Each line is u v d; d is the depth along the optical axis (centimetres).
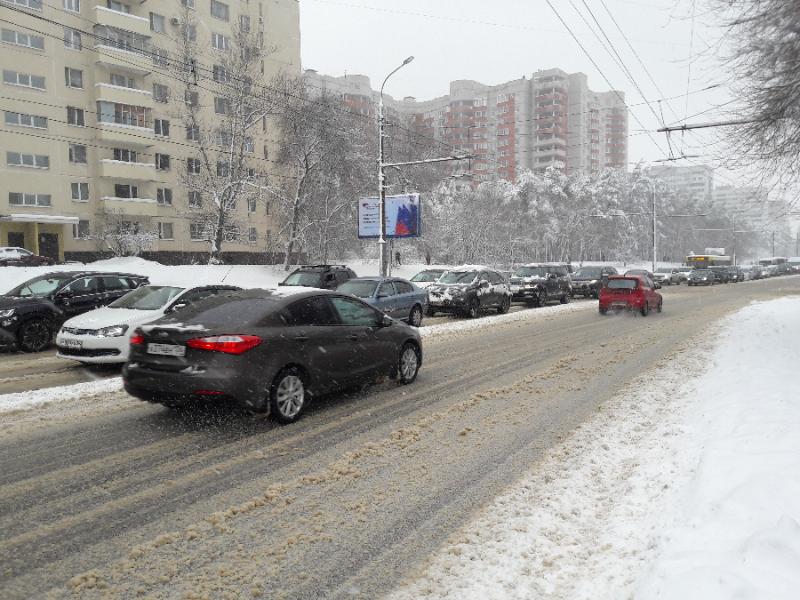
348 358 721
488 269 2130
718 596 248
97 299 1284
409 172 5081
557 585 319
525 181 7512
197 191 3747
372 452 545
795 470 388
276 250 3994
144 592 312
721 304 2562
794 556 279
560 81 10331
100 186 4078
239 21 4912
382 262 2659
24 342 1155
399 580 327
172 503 426
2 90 3609
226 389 576
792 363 895
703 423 591
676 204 10294
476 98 10600
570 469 503
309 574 333
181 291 1053
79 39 3975
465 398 767
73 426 621
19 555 348
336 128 4078
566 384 859
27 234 3791
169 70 4247
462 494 449
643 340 1362
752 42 854
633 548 351
